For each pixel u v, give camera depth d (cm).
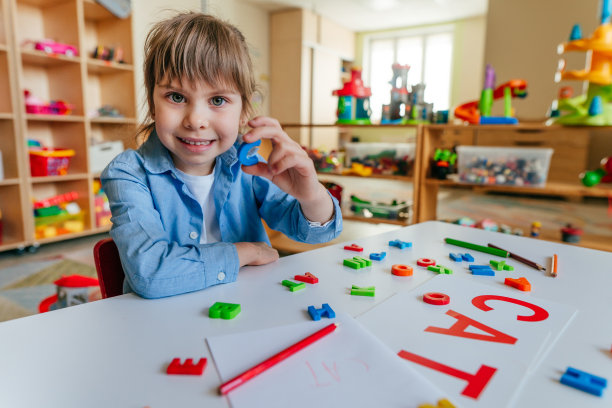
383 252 73
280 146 60
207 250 59
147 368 38
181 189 74
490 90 202
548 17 390
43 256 231
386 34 616
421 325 46
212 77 60
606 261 71
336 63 581
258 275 62
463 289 56
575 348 41
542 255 73
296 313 49
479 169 204
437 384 35
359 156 246
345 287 57
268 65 514
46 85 271
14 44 223
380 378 36
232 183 79
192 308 51
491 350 41
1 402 33
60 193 284
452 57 587
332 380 36
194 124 60
